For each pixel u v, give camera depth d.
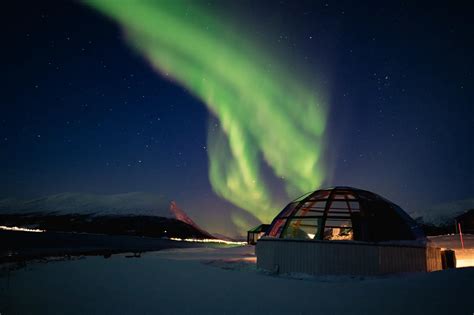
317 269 13.82
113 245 57.06
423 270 14.16
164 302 7.76
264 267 15.07
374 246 13.72
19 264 16.20
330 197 16.05
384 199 16.42
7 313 6.64
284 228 16.03
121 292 8.94
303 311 6.95
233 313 6.82
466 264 19.31
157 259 20.28
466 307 6.50
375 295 8.13
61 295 8.45
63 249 42.03
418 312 6.48
